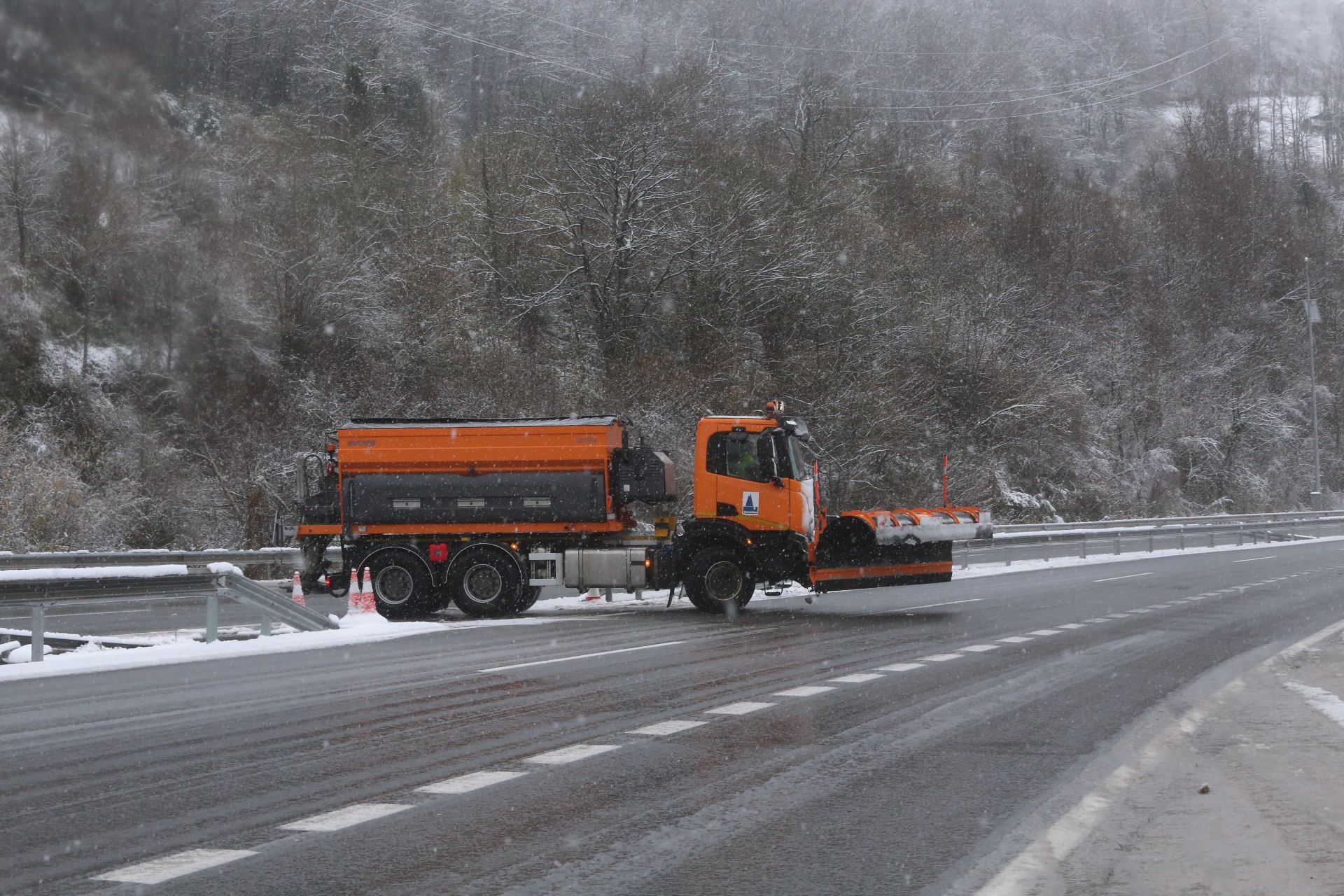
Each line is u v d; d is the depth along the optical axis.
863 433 43.00
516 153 48.56
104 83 38.72
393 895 5.37
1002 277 55.47
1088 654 14.60
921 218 58.50
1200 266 67.75
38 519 28.22
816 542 20.00
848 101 59.59
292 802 7.07
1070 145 82.44
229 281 38.88
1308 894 5.38
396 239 44.47
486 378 39.00
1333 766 8.16
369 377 38.69
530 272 45.62
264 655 14.48
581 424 20.39
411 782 7.59
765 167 50.97
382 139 49.06
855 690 11.58
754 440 20.02
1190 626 18.14
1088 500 52.62
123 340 37.62
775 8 66.12
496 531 20.36
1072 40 90.19
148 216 38.66
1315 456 65.06
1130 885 5.54
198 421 37.00
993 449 49.59
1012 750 8.66
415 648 15.22
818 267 46.44
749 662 13.70
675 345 45.06
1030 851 6.09
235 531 35.06
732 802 7.10
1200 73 92.19
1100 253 64.50
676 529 20.88
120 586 14.15
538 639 16.30
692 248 45.06
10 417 33.25
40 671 12.82
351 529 20.41
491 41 58.75
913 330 49.72
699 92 50.81
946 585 26.95
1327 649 15.27
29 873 5.66
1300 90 93.06
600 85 52.47
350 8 52.28
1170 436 61.03
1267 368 66.50
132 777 7.71
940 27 74.81
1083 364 59.62
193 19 43.31
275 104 48.22
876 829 6.53
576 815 6.79
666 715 10.10
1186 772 7.98
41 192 37.06
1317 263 71.00
